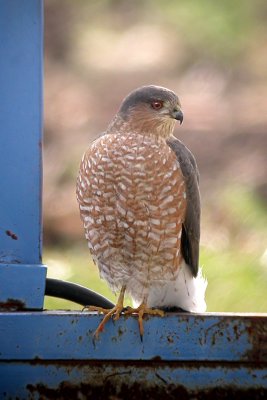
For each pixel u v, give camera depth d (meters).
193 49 28.33
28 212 8.09
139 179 9.38
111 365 8.04
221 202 20.30
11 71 8.07
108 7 31.11
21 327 7.91
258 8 29.52
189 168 9.70
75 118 25.06
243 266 17.28
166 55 28.16
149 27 29.89
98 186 9.48
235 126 24.11
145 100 9.97
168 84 26.78
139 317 8.09
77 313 8.00
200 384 8.05
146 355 8.05
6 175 8.08
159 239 9.51
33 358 7.92
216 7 29.86
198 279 10.05
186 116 24.81
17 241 8.08
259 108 25.12
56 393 7.97
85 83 27.14
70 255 18.72
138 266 9.67
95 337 8.00
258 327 8.02
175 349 8.05
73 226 19.72
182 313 8.20
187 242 9.77
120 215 9.47
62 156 22.84
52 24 30.08
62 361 7.97
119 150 9.43
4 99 8.07
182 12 30.06
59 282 9.72
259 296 16.47
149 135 9.80
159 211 9.44
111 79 27.22
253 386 8.02
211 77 26.94
